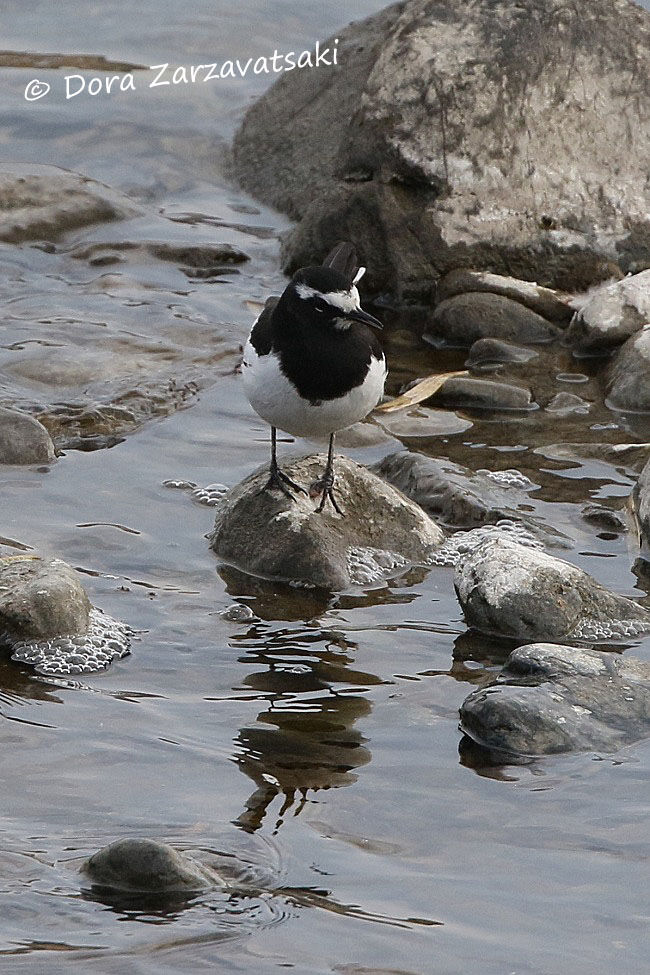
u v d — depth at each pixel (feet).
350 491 39.93
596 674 31.73
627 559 39.34
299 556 37.99
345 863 25.75
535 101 58.13
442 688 32.60
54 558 38.42
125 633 34.78
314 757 29.50
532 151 57.77
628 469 44.93
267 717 31.17
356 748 29.94
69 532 40.04
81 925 23.79
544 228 57.00
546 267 57.16
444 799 27.96
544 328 54.80
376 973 22.75
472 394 49.55
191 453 45.62
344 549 38.75
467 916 24.27
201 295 58.18
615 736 30.12
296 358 36.76
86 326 54.03
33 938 23.41
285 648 34.47
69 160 70.64
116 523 40.78
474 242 56.90
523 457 45.80
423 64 58.54
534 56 58.54
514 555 36.17
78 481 43.29
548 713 30.19
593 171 57.93
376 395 38.09
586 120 58.34
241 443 46.50
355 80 68.23
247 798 27.84
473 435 47.42
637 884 25.22
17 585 34.47
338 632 35.40
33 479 43.27
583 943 23.58
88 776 28.48
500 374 52.08
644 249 57.36
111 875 24.84
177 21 84.84
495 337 54.29
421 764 29.27
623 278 56.95
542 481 44.14
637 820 27.22
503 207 57.21
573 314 56.03
